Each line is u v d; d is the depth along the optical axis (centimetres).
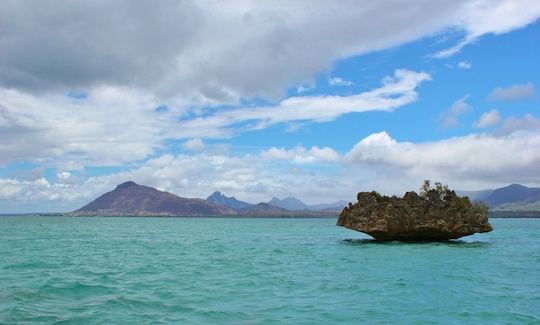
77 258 4156
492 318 1755
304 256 4384
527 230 11681
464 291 2336
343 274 3008
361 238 7781
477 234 9325
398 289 2397
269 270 3247
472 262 3747
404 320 1719
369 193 6291
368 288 2427
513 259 4003
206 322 1664
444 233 5697
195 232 11412
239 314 1798
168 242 7025
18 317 1692
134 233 10600
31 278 2723
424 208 5803
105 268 3359
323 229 13700
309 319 1725
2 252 4725
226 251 5134
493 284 2575
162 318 1719
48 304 1945
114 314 1770
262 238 8262
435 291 2336
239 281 2689
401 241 6050
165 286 2491
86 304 1956
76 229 12769
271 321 1688
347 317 1761
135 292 2284
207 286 2497
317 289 2398
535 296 2205
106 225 18038
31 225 16325
